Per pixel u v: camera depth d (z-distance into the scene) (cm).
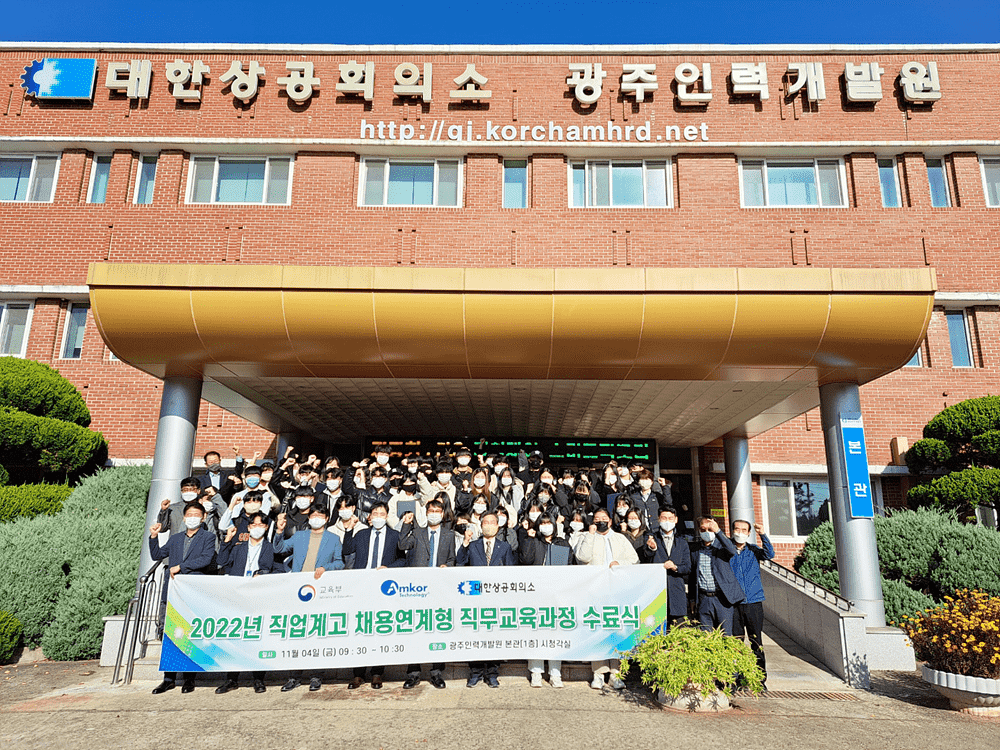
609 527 764
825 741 580
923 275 832
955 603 726
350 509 759
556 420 1384
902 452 1495
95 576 945
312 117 1656
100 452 1426
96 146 1655
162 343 866
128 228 1603
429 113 1658
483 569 722
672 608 736
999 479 1182
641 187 1658
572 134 1641
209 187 1666
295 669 695
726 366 896
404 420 1380
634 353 880
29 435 1241
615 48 1672
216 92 1672
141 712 642
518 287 848
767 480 1623
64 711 648
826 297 834
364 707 652
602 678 721
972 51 1658
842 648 792
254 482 807
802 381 966
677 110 1652
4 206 1614
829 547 1203
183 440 922
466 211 1612
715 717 637
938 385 1548
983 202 1595
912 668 816
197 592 698
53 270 1580
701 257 1580
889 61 1669
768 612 1098
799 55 1677
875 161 1627
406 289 847
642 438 1573
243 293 848
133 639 766
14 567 949
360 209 1614
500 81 1673
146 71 1667
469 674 753
